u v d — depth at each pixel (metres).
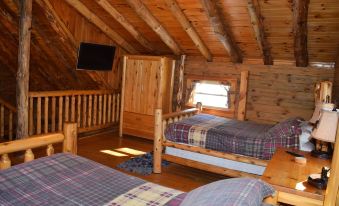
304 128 3.38
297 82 5.13
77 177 2.02
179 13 4.59
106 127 6.23
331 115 2.17
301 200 1.96
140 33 5.77
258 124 4.52
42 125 6.23
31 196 1.72
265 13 4.14
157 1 4.53
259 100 5.50
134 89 5.83
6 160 2.10
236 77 5.66
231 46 5.09
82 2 4.97
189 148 3.85
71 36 5.04
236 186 1.56
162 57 5.51
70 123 2.56
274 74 5.31
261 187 1.62
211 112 5.91
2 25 4.84
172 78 5.99
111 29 5.77
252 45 5.04
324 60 4.85
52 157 2.30
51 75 6.37
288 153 2.79
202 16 4.59
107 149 5.08
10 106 5.43
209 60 5.86
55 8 4.59
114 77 6.40
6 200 1.65
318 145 2.77
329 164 2.47
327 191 1.64
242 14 4.28
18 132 4.34
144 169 4.17
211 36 5.11
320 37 4.30
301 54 4.66
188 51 5.98
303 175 2.21
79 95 5.51
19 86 4.28
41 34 5.02
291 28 4.27
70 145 2.56
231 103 5.71
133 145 5.40
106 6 4.88
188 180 3.88
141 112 5.78
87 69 5.61
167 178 3.92
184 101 6.23
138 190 1.90
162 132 4.07
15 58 5.71
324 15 3.85
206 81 5.97
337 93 4.25
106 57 5.89
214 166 3.76
